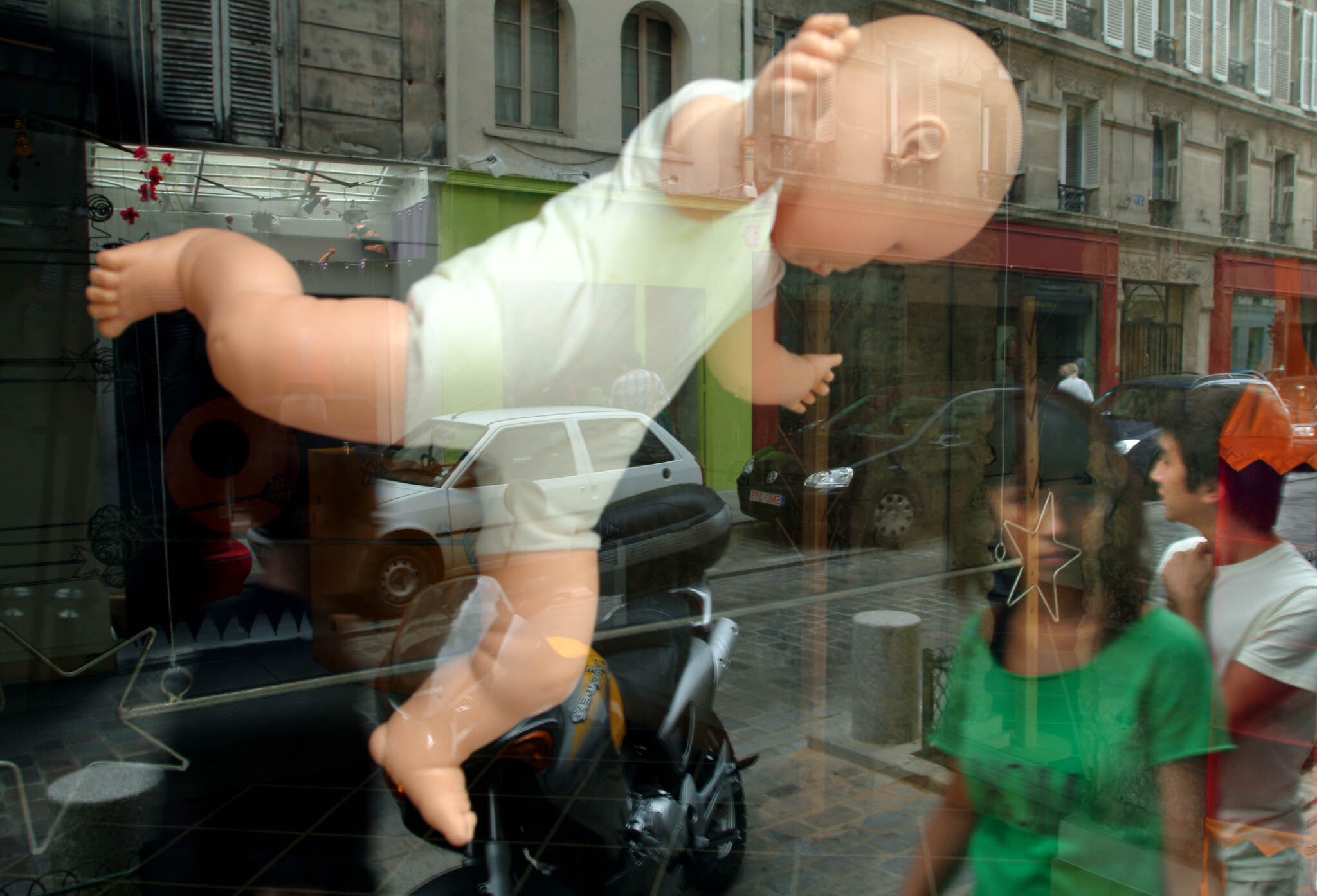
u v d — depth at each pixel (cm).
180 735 77
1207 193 102
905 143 63
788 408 79
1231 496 113
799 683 119
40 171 76
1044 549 123
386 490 54
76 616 103
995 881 106
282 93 57
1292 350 114
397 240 53
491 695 55
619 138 58
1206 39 96
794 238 62
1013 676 123
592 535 61
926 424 112
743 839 94
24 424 111
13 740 79
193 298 44
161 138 57
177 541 104
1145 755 114
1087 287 94
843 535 125
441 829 52
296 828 61
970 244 77
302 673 89
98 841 65
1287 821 112
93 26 58
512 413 53
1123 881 105
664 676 83
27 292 97
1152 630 118
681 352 63
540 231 55
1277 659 111
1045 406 112
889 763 116
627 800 76
